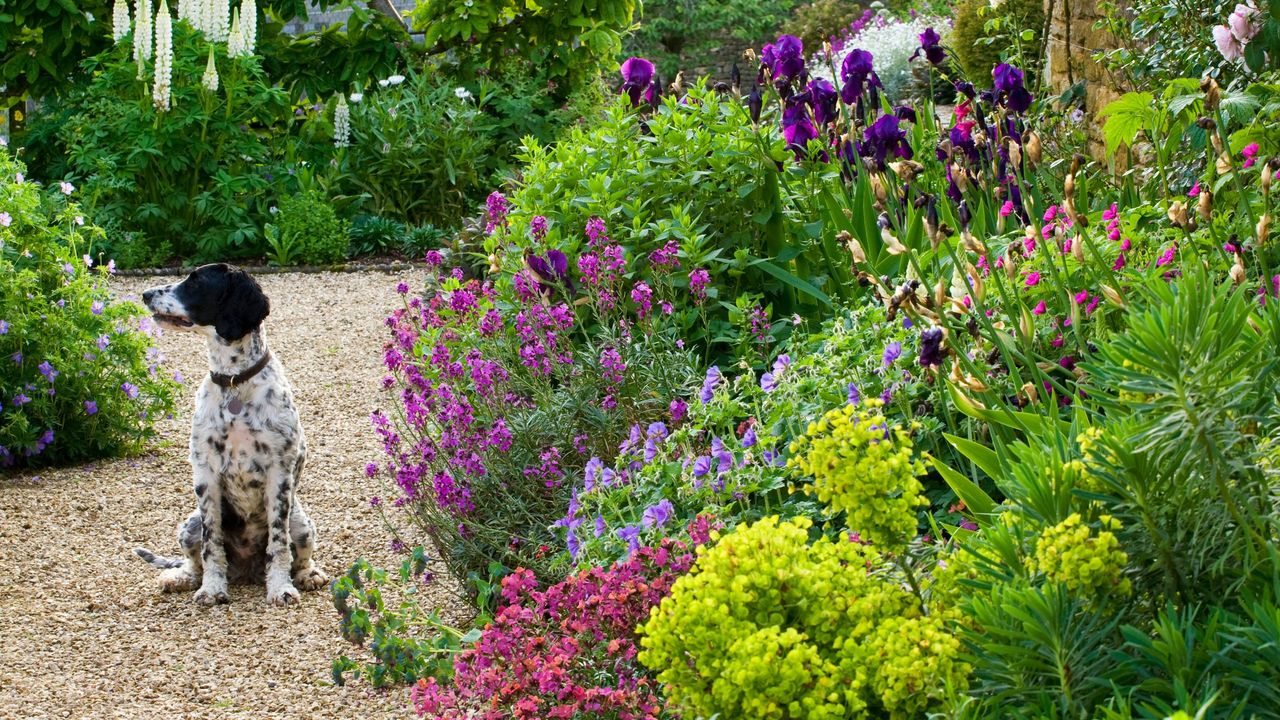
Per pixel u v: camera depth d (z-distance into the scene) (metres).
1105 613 2.04
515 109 12.13
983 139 4.33
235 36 10.92
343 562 4.99
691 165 5.41
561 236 5.42
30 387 6.11
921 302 3.01
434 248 11.14
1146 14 5.51
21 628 4.39
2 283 6.12
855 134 5.10
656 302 4.83
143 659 4.16
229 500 4.72
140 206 10.70
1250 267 3.66
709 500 3.39
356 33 12.62
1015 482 2.43
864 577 2.30
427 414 4.68
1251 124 4.13
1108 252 3.79
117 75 10.91
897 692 2.08
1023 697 2.02
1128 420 2.18
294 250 10.88
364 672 3.96
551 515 4.14
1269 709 1.81
